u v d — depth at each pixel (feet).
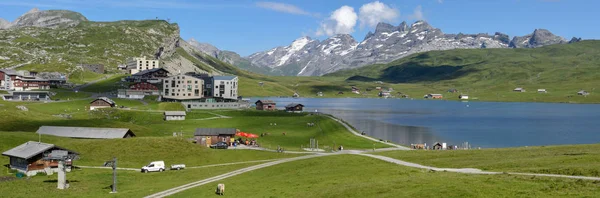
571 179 207.10
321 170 299.38
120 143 415.85
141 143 414.62
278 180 274.77
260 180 281.33
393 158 345.31
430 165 303.07
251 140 536.83
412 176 246.27
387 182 226.58
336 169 297.74
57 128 489.26
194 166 366.63
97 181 296.92
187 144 421.59
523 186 198.18
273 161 370.73
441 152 366.63
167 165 368.89
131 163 370.12
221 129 503.61
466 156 332.39
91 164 363.35
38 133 469.98
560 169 234.99
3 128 525.34
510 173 241.14
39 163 324.39
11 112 595.06
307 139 568.00
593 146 341.82
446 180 220.43
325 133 620.90
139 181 299.99
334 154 384.27
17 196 251.60
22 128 536.01
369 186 219.61
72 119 615.57
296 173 297.74
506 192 188.85
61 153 333.62
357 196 205.87
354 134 634.43
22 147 341.82
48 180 299.99
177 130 623.77
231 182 280.31
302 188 240.53
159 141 420.77
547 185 197.26
